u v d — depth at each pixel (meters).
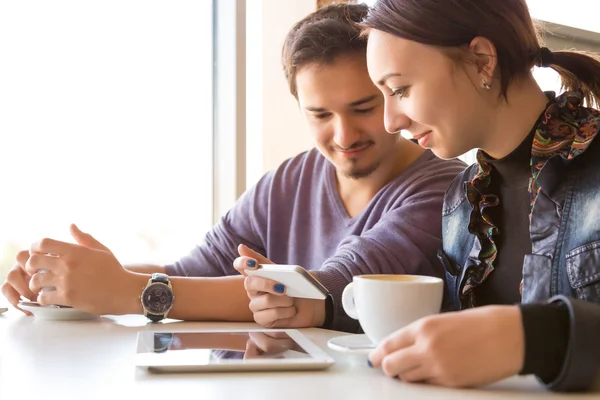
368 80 1.33
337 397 0.62
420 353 0.66
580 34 3.12
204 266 1.71
